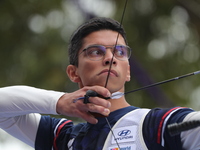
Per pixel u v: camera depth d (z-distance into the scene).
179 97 15.38
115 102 7.00
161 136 6.19
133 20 16.92
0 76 16.64
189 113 6.10
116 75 6.84
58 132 7.43
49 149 7.45
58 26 16.88
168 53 16.56
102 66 6.86
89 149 6.63
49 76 16.11
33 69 16.41
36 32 17.11
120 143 6.40
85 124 7.24
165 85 15.49
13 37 17.19
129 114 6.73
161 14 17.08
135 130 6.41
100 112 6.43
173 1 16.92
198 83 15.84
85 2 15.16
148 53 16.45
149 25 16.97
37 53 16.77
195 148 6.09
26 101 7.07
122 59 6.95
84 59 7.03
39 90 7.25
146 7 17.02
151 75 15.44
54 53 16.45
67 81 15.82
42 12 17.22
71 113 6.70
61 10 16.92
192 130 5.97
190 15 16.67
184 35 16.78
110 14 16.36
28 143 7.68
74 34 7.50
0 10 17.33
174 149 6.12
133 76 15.14
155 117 6.40
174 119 6.19
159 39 16.89
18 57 16.83
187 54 16.58
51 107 6.87
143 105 14.84
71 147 6.95
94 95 6.48
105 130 6.68
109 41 7.02
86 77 6.98
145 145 6.23
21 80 16.38
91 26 7.20
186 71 16.11
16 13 17.33
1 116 7.36
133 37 16.61
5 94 7.24
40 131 7.55
